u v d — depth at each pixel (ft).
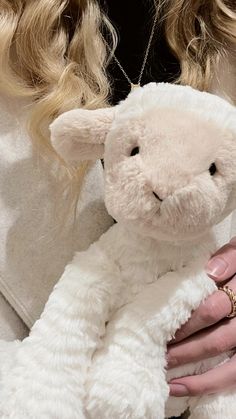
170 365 1.57
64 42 1.97
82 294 1.43
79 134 1.38
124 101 1.39
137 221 1.29
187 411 1.76
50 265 1.82
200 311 1.55
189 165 1.23
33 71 1.92
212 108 1.30
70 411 1.38
